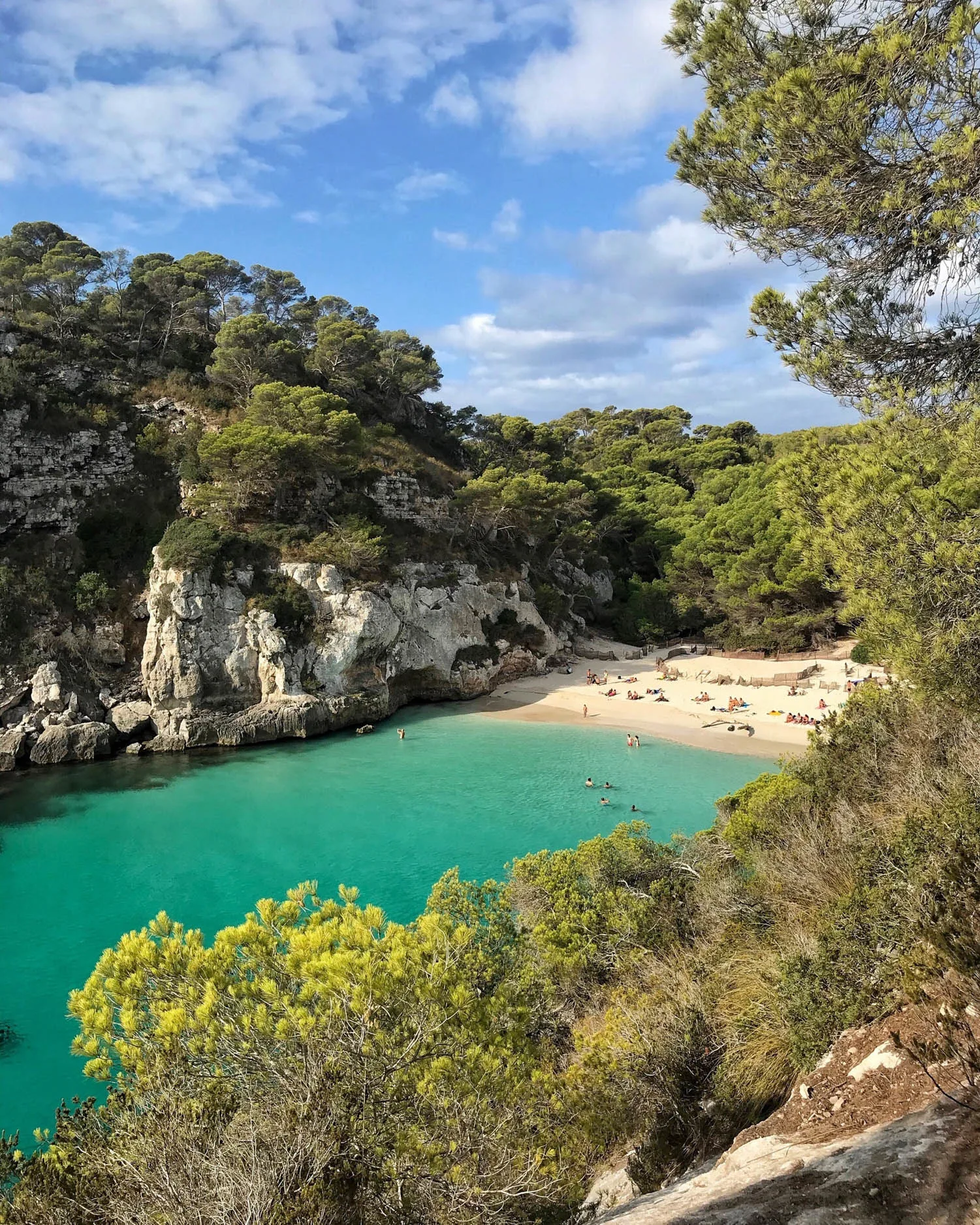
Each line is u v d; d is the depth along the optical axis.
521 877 19.39
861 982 8.40
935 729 14.05
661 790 40.88
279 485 60.69
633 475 105.00
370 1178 6.40
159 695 52.41
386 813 38.66
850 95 9.48
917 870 8.98
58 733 48.53
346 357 81.00
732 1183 5.87
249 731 52.25
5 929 27.56
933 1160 5.00
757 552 67.06
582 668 72.44
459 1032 8.43
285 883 30.88
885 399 11.52
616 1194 9.07
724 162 11.40
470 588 68.88
